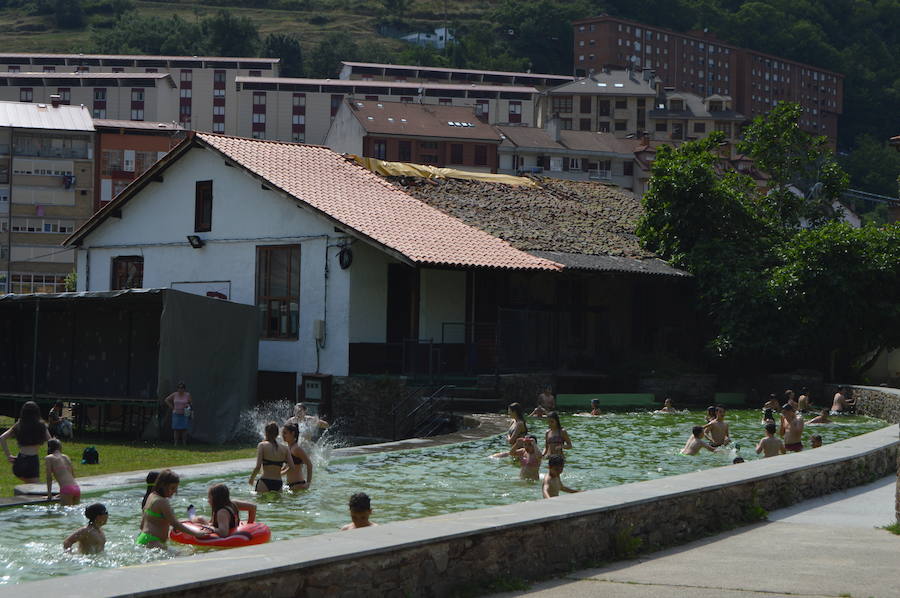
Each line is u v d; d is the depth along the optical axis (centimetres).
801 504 1992
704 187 5628
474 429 3453
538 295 4984
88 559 1711
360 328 4266
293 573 1084
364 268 4284
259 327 4034
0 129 12100
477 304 4625
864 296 5378
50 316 4194
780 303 5231
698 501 1670
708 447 3127
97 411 4091
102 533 1755
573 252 4978
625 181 16462
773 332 5253
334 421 4103
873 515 1858
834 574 1333
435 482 2497
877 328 5431
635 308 5534
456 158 15088
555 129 16338
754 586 1268
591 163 16312
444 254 4203
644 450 3203
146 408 3822
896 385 5581
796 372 5275
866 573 1338
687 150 5947
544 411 4072
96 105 19750
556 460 2234
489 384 4209
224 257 4688
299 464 2373
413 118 15188
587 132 16925
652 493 1602
